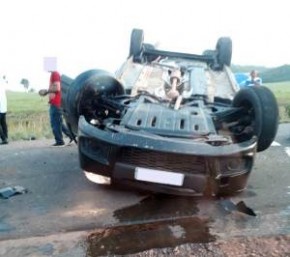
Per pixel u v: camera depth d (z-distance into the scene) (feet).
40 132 34.50
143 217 12.92
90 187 16.11
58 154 22.54
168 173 12.67
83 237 11.46
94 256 10.34
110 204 14.14
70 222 12.59
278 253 10.18
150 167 12.77
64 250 10.71
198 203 14.17
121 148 12.77
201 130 13.58
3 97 27.71
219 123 15.30
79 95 16.47
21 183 16.97
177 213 13.26
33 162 20.67
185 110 14.94
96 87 16.75
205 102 16.80
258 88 15.51
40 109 70.03
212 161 12.50
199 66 21.93
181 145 12.43
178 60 23.68
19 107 75.36
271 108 14.90
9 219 12.95
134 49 23.75
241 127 15.75
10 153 23.32
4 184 16.92
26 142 28.60
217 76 21.48
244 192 15.52
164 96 16.66
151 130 13.44
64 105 17.80
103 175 13.53
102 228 12.09
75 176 17.78
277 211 13.44
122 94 17.51
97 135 13.24
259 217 12.87
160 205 14.02
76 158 21.39
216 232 11.66
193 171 12.69
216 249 10.49
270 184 16.74
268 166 19.76
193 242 10.98
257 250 10.37
